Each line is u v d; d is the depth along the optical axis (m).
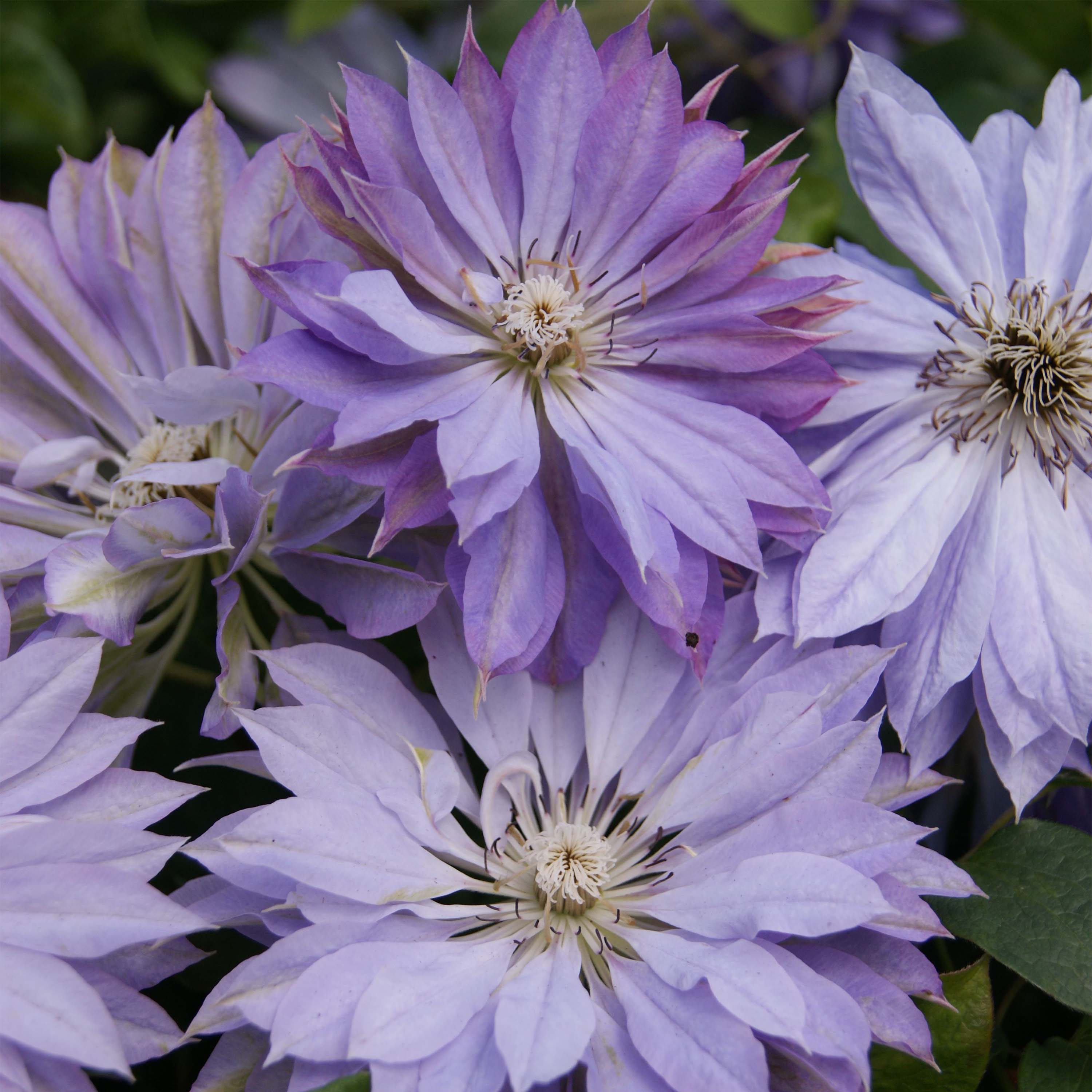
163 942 0.83
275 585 0.89
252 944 0.86
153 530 0.84
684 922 0.83
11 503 0.87
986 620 0.85
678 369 0.86
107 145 0.89
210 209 0.88
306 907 0.82
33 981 0.81
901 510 0.86
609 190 0.85
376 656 0.86
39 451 0.87
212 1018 0.81
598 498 0.83
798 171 0.92
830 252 0.87
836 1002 0.81
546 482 0.85
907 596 0.85
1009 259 0.88
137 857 0.82
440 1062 0.81
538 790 0.86
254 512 0.84
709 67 0.99
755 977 0.81
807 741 0.84
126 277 0.89
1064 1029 0.87
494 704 0.85
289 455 0.85
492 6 0.98
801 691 0.84
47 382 0.89
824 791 0.84
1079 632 0.85
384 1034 0.81
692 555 0.84
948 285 0.87
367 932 0.83
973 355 0.87
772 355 0.85
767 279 0.85
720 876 0.83
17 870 0.82
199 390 0.85
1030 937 0.85
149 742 0.89
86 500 0.88
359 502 0.84
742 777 0.84
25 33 0.95
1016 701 0.85
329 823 0.82
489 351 0.85
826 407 0.86
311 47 0.99
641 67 0.84
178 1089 0.86
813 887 0.82
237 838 0.82
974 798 0.89
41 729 0.83
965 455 0.87
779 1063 0.82
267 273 0.82
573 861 0.85
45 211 0.89
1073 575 0.86
